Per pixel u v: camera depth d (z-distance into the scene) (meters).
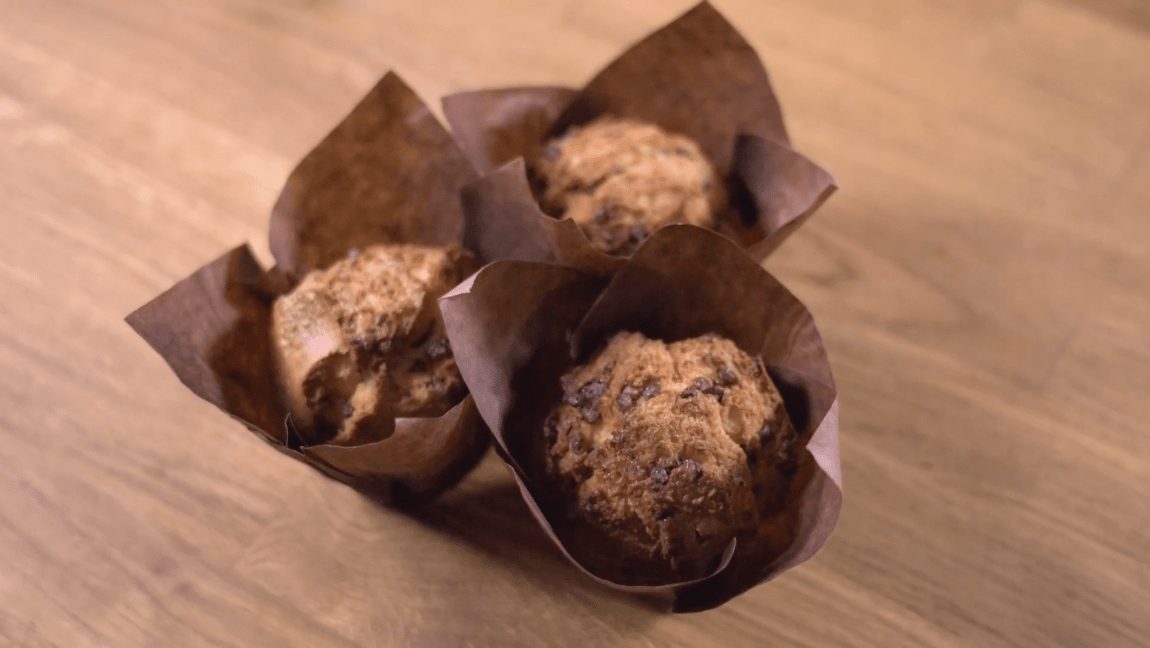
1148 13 0.66
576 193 0.54
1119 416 0.55
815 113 0.62
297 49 0.63
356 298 0.51
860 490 0.53
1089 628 0.51
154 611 0.51
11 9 0.63
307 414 0.50
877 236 0.59
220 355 0.51
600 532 0.49
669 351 0.50
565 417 0.50
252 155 0.60
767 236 0.54
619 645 0.51
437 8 0.65
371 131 0.53
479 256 0.54
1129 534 0.53
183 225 0.58
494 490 0.53
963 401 0.55
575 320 0.52
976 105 0.63
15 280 0.57
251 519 0.52
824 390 0.50
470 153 0.55
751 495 0.49
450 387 0.50
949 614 0.51
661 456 0.48
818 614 0.51
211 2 0.64
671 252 0.50
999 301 0.58
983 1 0.66
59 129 0.60
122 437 0.54
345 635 0.51
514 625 0.51
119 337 0.56
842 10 0.65
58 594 0.51
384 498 0.52
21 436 0.54
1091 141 0.62
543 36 0.64
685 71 0.55
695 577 0.49
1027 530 0.53
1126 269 0.59
